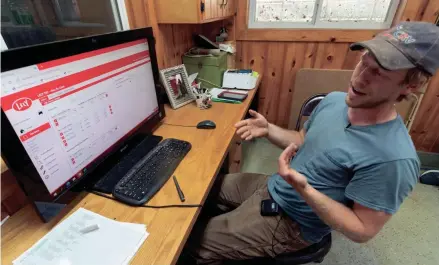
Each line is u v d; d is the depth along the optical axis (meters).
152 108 1.14
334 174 0.85
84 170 0.78
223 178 1.31
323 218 0.79
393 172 0.69
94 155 0.81
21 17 0.87
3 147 0.54
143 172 0.87
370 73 0.70
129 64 0.92
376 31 1.87
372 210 0.73
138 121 1.04
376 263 1.34
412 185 0.72
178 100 1.48
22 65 0.55
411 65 0.64
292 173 0.73
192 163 0.95
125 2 1.29
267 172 2.07
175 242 0.64
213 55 1.81
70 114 0.70
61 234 0.66
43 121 0.62
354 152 0.78
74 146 0.72
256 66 2.28
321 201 0.76
